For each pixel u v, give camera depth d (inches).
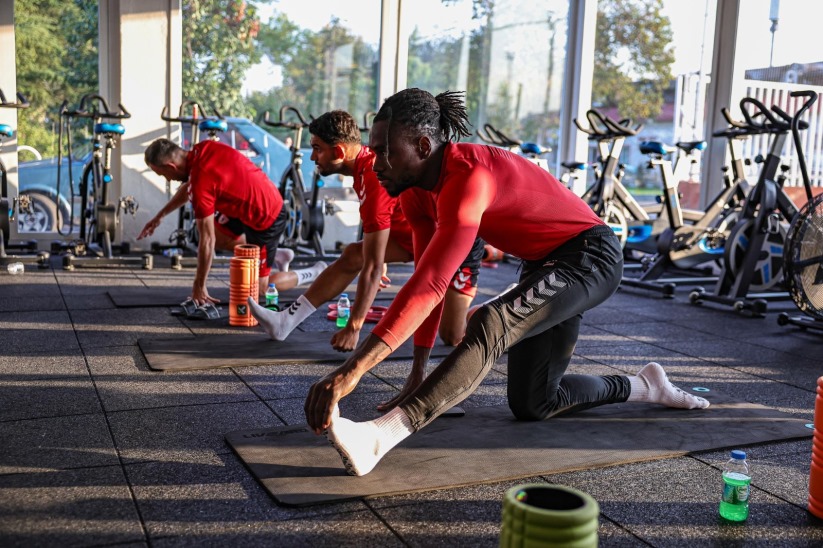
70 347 135.8
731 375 133.5
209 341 141.0
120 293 188.1
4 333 145.5
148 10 263.7
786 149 275.6
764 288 210.1
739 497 75.5
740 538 72.3
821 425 76.5
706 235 230.7
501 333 80.4
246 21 280.4
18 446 89.0
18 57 258.8
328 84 292.0
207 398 109.0
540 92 313.1
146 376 119.1
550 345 94.7
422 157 77.0
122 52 262.8
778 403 116.6
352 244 140.3
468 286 136.2
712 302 209.6
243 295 154.7
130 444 90.7
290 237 264.8
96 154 238.5
